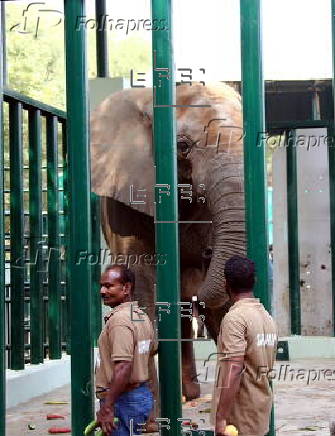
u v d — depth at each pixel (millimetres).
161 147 6219
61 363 11531
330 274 14812
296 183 14703
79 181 6391
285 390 10836
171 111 6227
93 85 13109
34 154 11461
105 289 5840
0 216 6637
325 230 14797
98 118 9508
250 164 6066
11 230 10914
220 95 9195
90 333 6387
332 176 14438
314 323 14906
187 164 8953
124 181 9242
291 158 14656
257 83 6074
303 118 15336
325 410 9398
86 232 6387
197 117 8984
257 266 6035
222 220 8539
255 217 6051
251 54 6074
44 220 13023
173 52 6273
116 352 5633
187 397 9508
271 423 6020
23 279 10836
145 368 5805
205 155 8859
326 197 14750
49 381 11102
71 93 6395
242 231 8477
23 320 10797
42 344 11406
